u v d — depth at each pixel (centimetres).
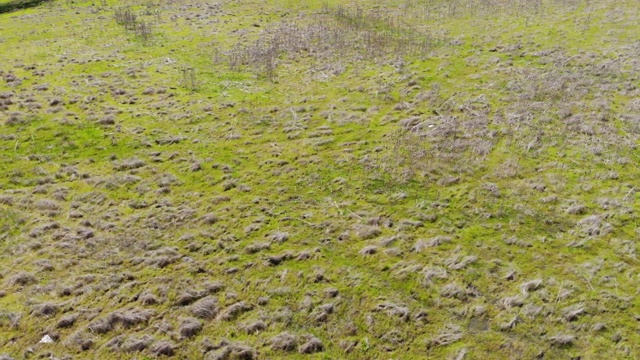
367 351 866
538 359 844
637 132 1505
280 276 1032
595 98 1727
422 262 1057
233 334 904
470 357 850
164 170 1425
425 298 972
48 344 888
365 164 1413
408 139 1530
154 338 891
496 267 1036
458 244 1101
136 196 1305
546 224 1158
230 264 1066
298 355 860
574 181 1303
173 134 1617
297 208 1245
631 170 1334
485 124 1595
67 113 1748
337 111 1744
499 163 1396
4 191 1320
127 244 1121
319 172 1393
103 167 1437
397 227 1162
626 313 921
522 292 968
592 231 1121
